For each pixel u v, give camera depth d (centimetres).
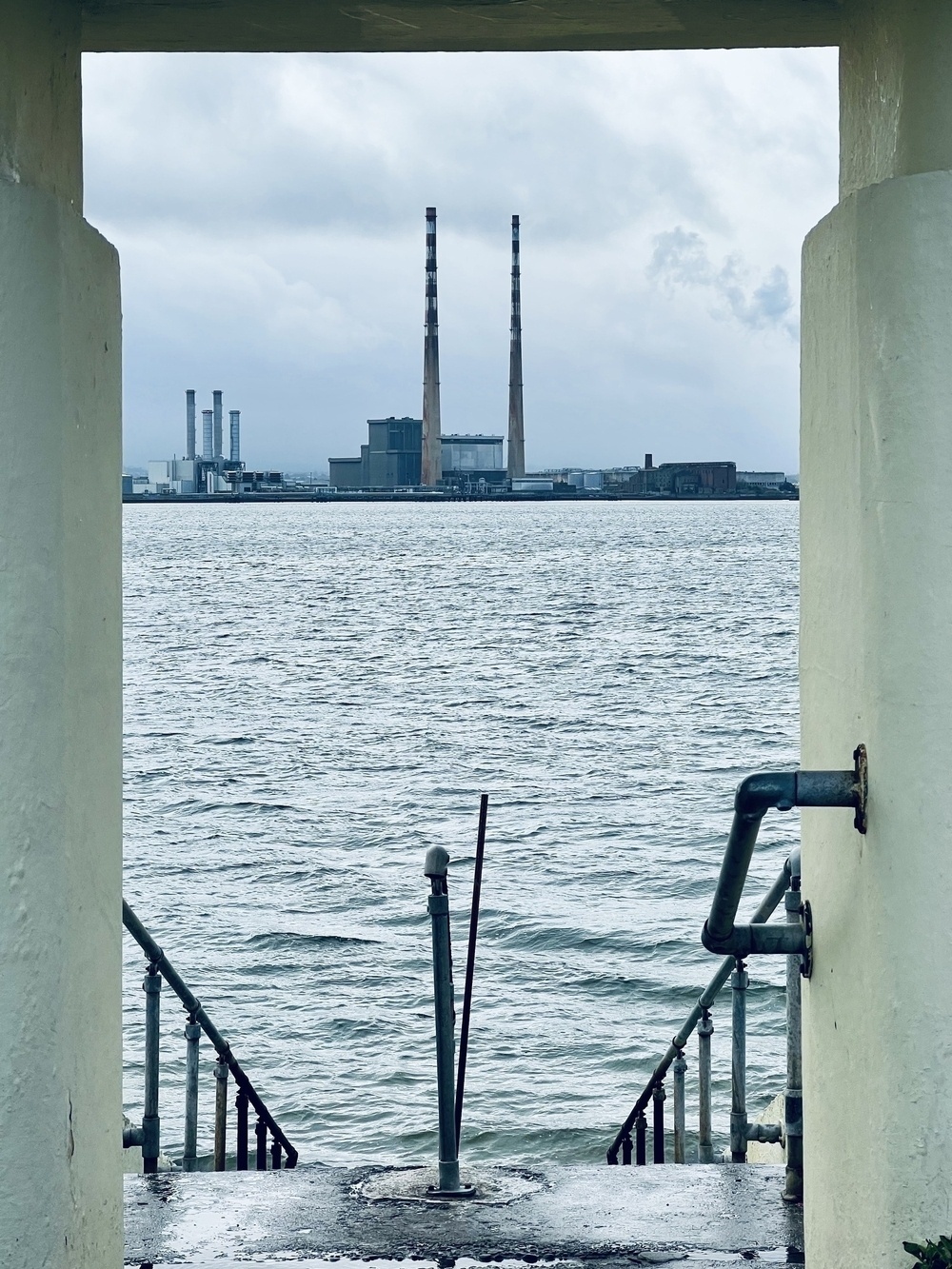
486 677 5059
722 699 4391
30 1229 264
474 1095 1373
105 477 297
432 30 330
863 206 269
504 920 2034
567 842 2569
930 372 258
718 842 2527
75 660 277
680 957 1823
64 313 271
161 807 2962
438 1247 428
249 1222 448
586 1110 1320
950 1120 260
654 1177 486
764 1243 430
